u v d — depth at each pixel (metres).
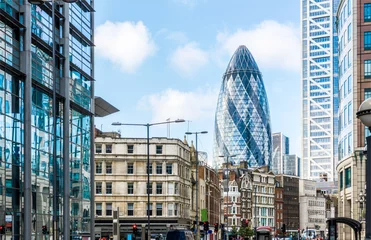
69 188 56.81
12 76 46.03
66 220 55.53
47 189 52.44
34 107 50.25
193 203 139.00
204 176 151.62
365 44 93.19
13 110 45.78
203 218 119.62
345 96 99.62
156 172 120.31
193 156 141.25
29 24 47.97
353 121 92.06
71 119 59.84
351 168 92.00
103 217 118.25
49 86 53.62
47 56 53.62
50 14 54.59
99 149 119.69
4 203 43.69
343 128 101.06
